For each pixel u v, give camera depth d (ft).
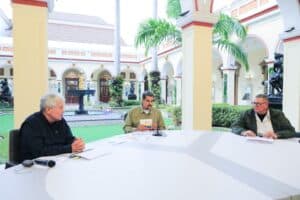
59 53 79.66
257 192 5.06
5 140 22.11
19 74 14.49
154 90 53.11
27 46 14.53
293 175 6.12
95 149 8.73
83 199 4.70
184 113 20.01
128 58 89.56
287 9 21.94
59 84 80.28
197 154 8.14
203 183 5.54
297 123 22.31
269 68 35.63
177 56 62.95
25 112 14.66
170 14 31.86
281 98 24.89
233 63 45.60
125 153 8.22
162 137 11.18
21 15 14.34
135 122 14.32
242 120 13.19
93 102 87.97
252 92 53.83
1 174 6.12
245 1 39.24
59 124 9.66
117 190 5.13
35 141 8.54
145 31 32.83
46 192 5.02
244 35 32.99
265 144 9.82
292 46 22.45
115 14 59.47
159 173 6.21
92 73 84.99
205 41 18.90
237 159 7.55
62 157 7.75
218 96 60.23
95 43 92.17
